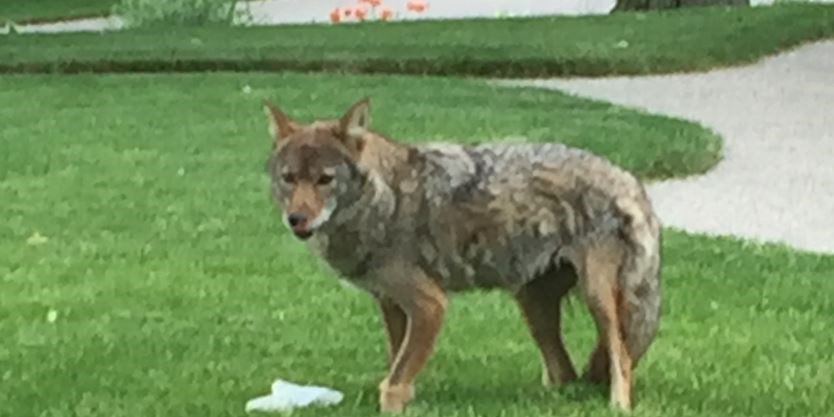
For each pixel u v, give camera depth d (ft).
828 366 26.04
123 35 78.79
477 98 58.70
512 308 29.81
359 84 62.54
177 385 24.71
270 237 36.60
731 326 28.78
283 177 21.47
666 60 66.85
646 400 23.57
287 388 23.98
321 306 30.07
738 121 56.08
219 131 52.65
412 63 67.67
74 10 102.68
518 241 22.29
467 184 22.18
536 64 66.69
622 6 87.45
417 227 22.03
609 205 22.30
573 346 27.40
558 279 23.38
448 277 22.35
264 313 29.55
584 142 48.70
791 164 48.60
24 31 86.28
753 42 71.10
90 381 24.97
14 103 59.47
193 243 35.91
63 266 33.53
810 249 38.19
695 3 86.07
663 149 47.91
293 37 75.87
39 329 28.32
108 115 56.24
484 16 92.22
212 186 43.14
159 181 43.96
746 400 23.99
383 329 28.37
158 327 28.43
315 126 21.58
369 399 24.00
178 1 87.35
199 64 69.41
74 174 45.21
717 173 47.47
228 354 26.71
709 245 36.35
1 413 23.40
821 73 66.08
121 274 32.76
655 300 22.57
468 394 24.20
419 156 22.22
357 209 21.66
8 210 40.04
